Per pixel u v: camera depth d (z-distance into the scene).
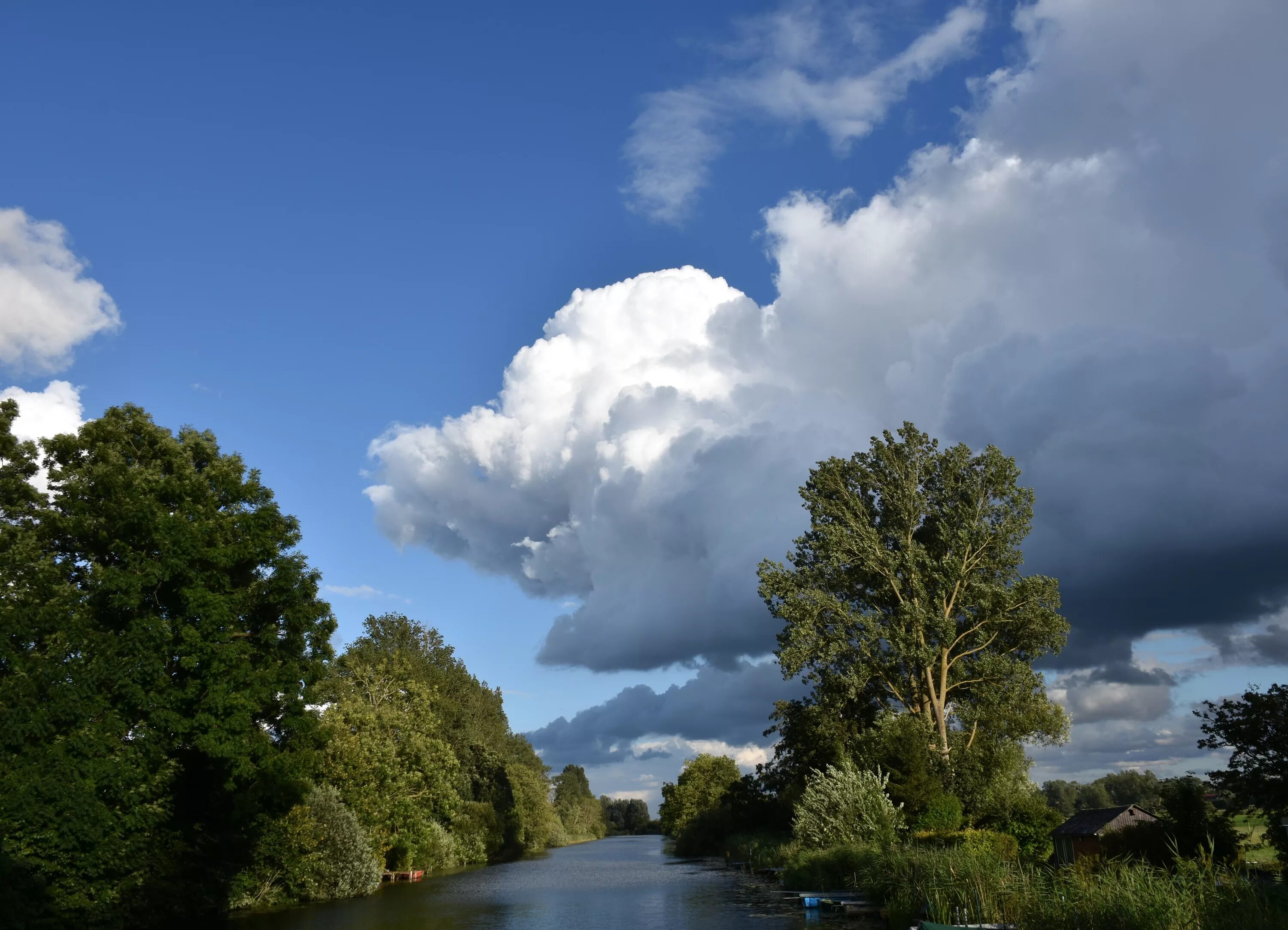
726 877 52.44
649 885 46.50
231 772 28.98
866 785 41.50
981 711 52.00
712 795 107.19
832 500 55.59
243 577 31.62
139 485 29.16
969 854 24.59
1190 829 28.22
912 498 53.50
